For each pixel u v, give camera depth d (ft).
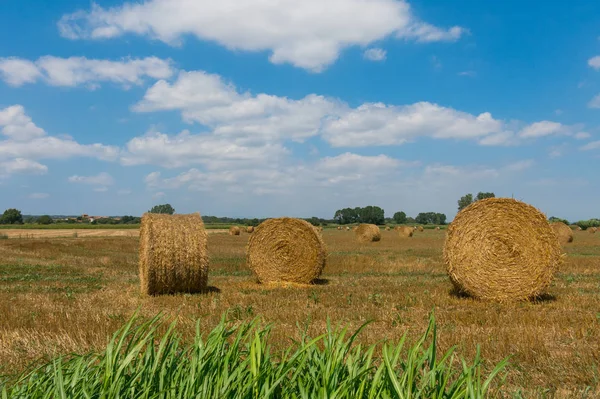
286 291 46.03
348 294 43.34
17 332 26.81
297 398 10.30
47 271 67.41
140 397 10.03
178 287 45.96
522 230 41.83
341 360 10.75
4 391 11.85
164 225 45.88
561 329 28.55
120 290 48.55
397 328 29.25
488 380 10.23
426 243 128.67
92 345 23.88
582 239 147.33
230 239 153.28
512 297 41.37
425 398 10.47
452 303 40.16
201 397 10.03
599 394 17.70
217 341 11.16
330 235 183.42
